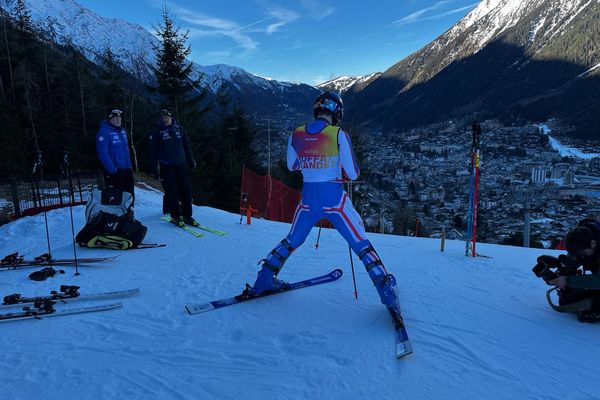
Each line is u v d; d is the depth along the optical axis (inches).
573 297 120.0
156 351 103.4
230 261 184.4
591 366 94.0
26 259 192.9
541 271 120.6
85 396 85.7
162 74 934.4
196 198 919.7
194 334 112.7
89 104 1093.8
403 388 86.5
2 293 145.9
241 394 85.7
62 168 230.8
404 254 194.7
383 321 118.4
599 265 114.4
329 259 184.9
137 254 196.4
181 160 251.9
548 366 94.3
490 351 101.0
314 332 112.1
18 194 347.6
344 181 125.1
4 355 101.9
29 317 122.5
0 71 1099.9
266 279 132.4
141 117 1016.9
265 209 495.8
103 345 106.7
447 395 84.1
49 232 245.3
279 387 87.8
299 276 161.8
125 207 214.8
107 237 204.2
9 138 834.8
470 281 153.9
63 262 181.0
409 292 141.7
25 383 90.4
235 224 272.8
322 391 86.1
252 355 100.9
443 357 98.3
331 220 123.0
